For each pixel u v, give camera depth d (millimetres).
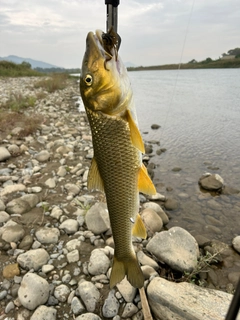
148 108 2342
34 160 1020
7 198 767
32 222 662
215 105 2369
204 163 1124
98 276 502
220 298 425
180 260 532
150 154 1227
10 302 461
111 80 296
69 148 1134
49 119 1706
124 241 377
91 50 297
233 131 1567
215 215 757
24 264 527
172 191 894
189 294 429
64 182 874
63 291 479
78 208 722
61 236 628
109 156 328
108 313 438
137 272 401
